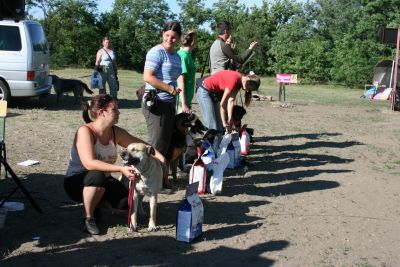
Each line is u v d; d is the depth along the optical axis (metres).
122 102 15.00
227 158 6.10
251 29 38.06
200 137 6.13
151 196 4.54
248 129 9.31
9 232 4.40
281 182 6.64
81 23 36.53
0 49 11.31
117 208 4.61
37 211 4.95
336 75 31.52
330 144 9.77
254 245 4.38
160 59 5.34
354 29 34.62
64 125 10.07
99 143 4.55
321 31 38.66
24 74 11.43
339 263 4.08
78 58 34.72
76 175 4.54
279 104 16.86
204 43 36.03
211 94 6.89
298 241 4.54
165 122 5.39
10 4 5.34
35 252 4.01
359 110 16.66
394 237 4.78
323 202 5.83
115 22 38.41
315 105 17.86
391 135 11.35
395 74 16.69
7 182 5.91
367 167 7.82
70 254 4.01
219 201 5.66
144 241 4.34
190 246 4.29
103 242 4.29
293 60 34.44
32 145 8.06
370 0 32.56
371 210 5.62
